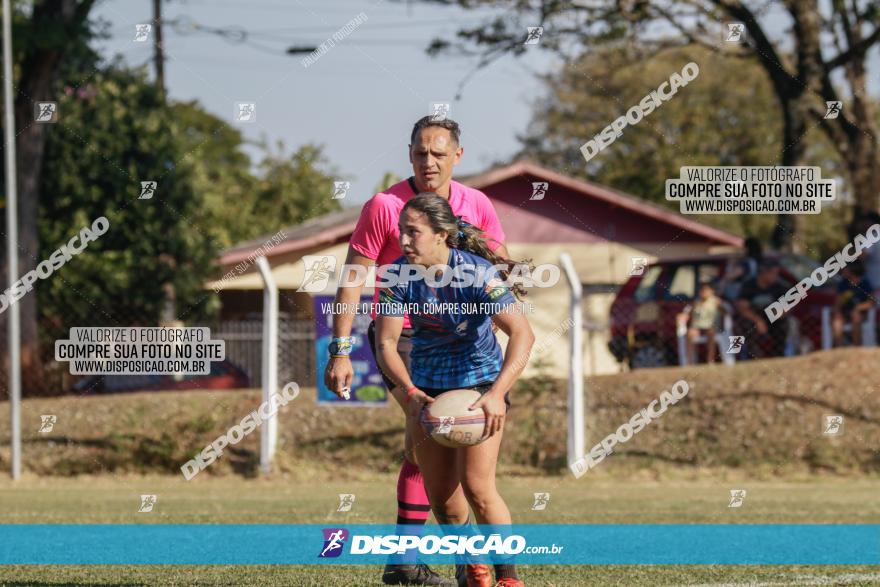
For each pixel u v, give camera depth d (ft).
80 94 179.63
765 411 118.62
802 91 177.17
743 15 168.76
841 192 263.08
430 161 45.03
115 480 109.91
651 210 186.70
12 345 110.22
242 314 192.34
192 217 186.39
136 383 146.20
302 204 247.09
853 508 80.28
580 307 107.34
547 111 300.61
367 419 119.24
